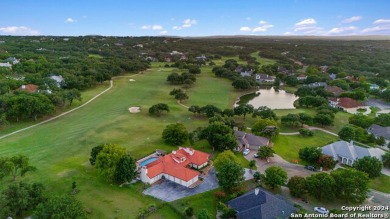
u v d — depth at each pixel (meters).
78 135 123.19
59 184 85.62
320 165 99.81
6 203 68.12
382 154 104.12
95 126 133.75
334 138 127.56
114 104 172.00
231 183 82.12
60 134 124.69
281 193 83.94
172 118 148.38
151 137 122.69
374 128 132.12
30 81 192.38
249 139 115.44
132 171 86.88
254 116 151.00
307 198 81.94
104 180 88.62
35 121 140.38
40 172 92.00
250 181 89.81
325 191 78.81
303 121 138.25
